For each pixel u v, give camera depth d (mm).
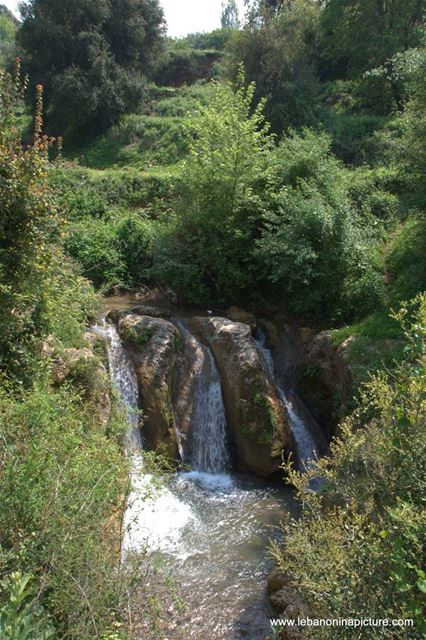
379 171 17609
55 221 8062
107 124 29094
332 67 29594
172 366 10773
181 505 9031
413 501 3814
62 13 30016
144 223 16578
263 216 13602
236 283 13859
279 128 22969
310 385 11609
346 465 4523
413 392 3889
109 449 5918
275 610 6598
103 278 14883
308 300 12961
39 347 7906
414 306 11062
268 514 8867
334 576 3834
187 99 31703
